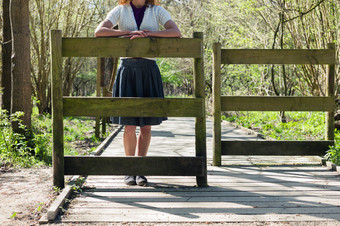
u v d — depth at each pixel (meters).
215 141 4.54
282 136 7.71
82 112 3.36
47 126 8.80
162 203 3.03
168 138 7.37
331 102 4.55
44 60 11.51
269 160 4.93
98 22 14.02
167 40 3.33
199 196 3.22
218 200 3.11
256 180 3.79
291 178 3.87
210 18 17.22
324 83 9.26
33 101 10.61
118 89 3.53
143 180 3.56
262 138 7.27
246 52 4.46
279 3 9.00
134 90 3.46
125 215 2.75
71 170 3.43
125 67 3.44
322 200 3.10
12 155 4.96
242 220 2.64
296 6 8.95
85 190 3.42
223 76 17.61
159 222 2.62
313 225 2.55
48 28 11.66
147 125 3.58
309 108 4.52
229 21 13.24
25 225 2.61
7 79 6.89
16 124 5.44
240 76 15.95
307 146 4.57
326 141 4.58
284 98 4.48
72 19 12.82
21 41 5.52
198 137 3.45
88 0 12.55
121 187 3.52
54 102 3.35
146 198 3.16
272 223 2.59
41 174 4.26
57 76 3.33
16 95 5.48
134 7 3.47
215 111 4.51
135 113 3.35
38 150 4.95
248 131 8.27
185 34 18.08
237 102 4.51
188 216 2.73
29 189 3.53
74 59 13.85
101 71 7.52
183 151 5.77
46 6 11.69
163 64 21.12
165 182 3.72
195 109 3.39
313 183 3.65
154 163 3.41
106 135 8.53
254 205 2.97
